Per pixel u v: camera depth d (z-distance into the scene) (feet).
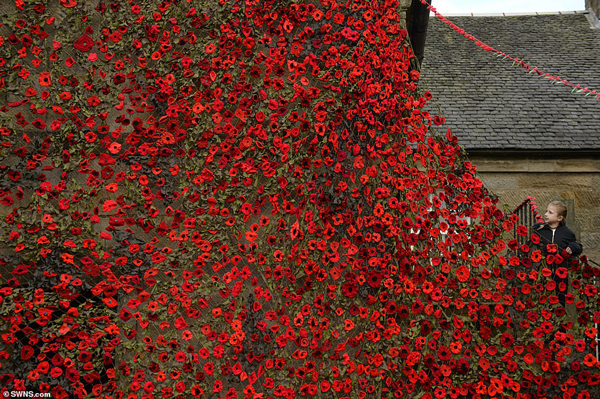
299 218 13.71
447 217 14.06
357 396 13.21
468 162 14.43
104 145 13.58
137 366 12.98
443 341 13.60
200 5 14.37
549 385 13.19
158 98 13.91
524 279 13.65
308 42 14.56
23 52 13.78
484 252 13.91
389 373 13.43
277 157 14.02
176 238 13.47
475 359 13.53
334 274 13.60
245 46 14.29
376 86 14.26
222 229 13.65
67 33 13.93
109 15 14.10
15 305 12.67
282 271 13.56
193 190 13.71
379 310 13.50
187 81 14.01
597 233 31.81
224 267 13.80
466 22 45.91
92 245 13.14
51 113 13.85
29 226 13.12
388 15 15.06
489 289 13.83
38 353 13.66
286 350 13.46
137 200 13.50
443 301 13.60
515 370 13.41
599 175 32.37
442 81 38.34
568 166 32.37
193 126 13.92
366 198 13.92
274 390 13.14
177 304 13.28
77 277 13.01
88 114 13.69
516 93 36.96
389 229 13.76
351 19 14.57
